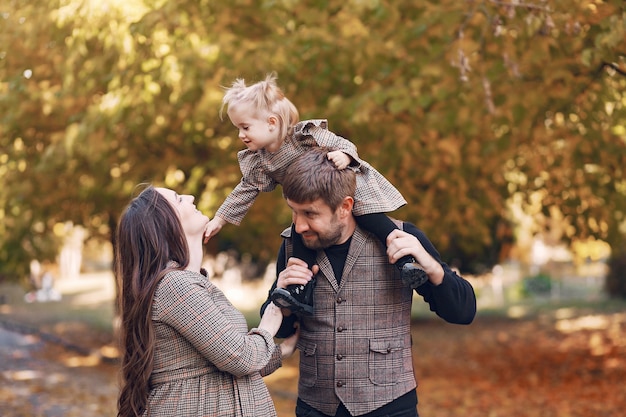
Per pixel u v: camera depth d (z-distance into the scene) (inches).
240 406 113.7
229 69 278.7
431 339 636.7
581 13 216.8
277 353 121.8
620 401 351.6
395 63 289.7
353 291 118.6
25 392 402.9
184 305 111.1
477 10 248.7
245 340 113.1
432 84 272.8
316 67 299.1
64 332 759.1
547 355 512.1
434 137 310.5
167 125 328.8
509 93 272.1
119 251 116.6
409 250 111.8
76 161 388.8
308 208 112.4
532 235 429.4
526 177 391.9
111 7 273.9
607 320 685.9
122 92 291.1
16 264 645.9
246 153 124.2
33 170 398.6
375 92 272.4
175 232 116.8
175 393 112.4
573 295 1003.3
